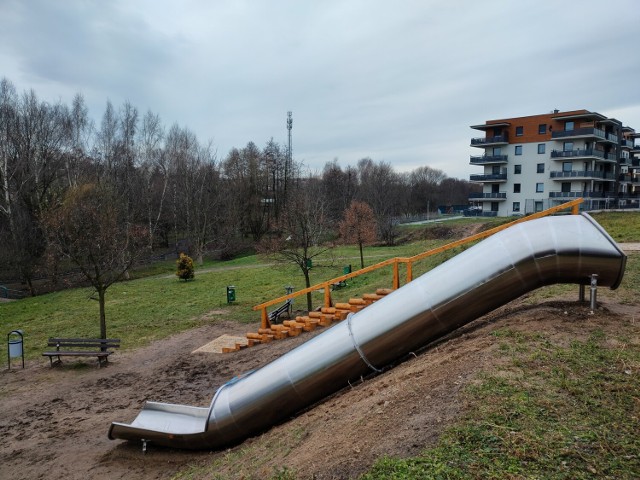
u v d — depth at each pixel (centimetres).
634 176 6681
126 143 4816
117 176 4600
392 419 503
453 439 429
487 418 454
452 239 3575
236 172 6278
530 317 740
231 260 4478
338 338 723
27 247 3419
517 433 426
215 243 5391
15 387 1225
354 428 518
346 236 3022
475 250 735
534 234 714
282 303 2003
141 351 1505
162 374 1262
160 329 1798
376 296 1226
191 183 4959
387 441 458
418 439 445
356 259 3148
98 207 2816
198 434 758
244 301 2220
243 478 525
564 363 563
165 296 2567
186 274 3131
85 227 2344
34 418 1023
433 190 9994
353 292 1928
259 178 6203
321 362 712
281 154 6431
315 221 2669
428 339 714
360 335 711
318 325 1313
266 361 1188
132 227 3506
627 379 517
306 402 727
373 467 412
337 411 623
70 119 4350
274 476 473
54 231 2436
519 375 536
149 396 1109
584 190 5038
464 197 10688
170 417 834
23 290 3456
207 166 5422
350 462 441
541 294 907
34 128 3997
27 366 1407
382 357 711
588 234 698
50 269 3086
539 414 457
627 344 607
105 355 1352
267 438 687
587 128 4888
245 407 730
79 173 4244
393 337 703
